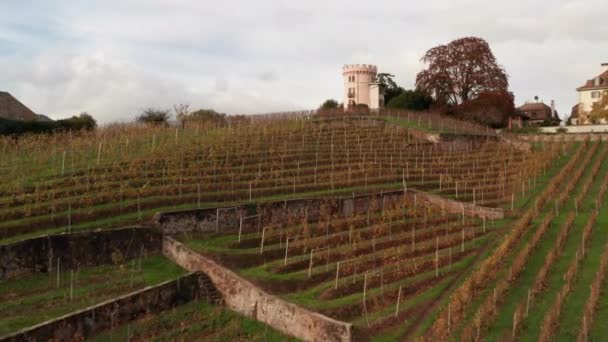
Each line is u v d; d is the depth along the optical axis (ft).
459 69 312.91
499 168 192.13
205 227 118.21
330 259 109.50
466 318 85.87
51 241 97.35
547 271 103.04
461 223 138.00
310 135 203.82
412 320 87.10
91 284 93.81
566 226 125.49
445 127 236.63
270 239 117.80
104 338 78.74
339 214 139.54
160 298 88.89
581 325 82.07
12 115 224.74
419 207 150.51
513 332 79.05
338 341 78.59
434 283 101.30
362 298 91.66
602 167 190.70
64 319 75.20
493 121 289.53
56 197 118.93
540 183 175.42
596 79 346.74
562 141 226.58
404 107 302.66
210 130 197.06
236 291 93.15
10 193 117.80
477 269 106.11
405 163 184.34
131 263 104.32
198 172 144.46
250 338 84.02
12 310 81.92
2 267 91.71
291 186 148.36
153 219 113.70
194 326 86.22
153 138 167.12
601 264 102.01
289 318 84.64
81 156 151.12
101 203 119.34
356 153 186.80
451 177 176.86
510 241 115.34
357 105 297.53
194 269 101.35
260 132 199.11
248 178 148.36
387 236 124.88
